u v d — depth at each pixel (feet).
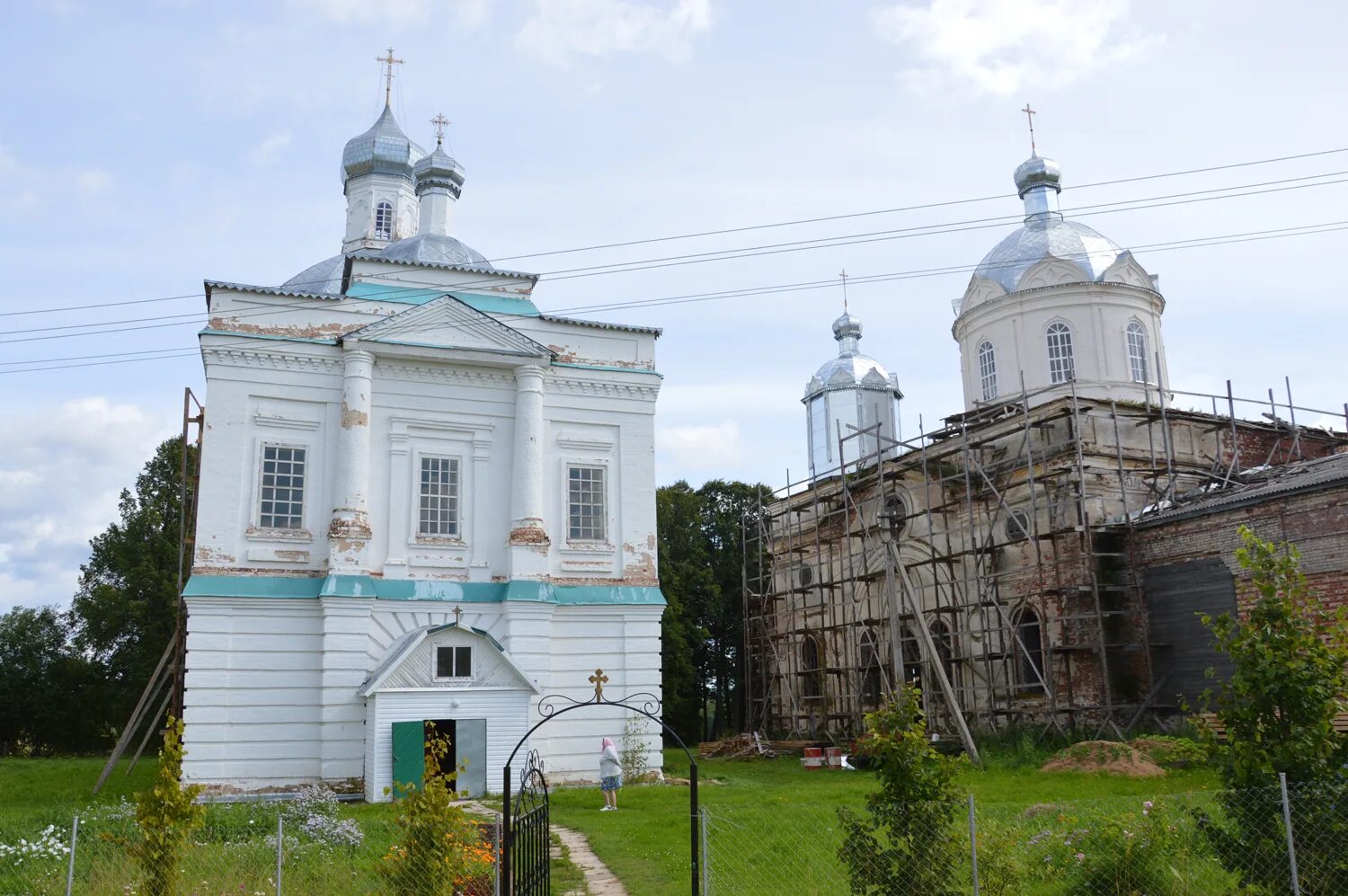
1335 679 38.78
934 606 126.41
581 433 106.22
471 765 88.33
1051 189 146.41
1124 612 100.99
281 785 89.45
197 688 89.20
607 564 103.76
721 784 94.48
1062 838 45.37
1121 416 113.50
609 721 99.40
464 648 90.68
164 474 177.68
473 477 101.55
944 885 36.76
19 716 183.73
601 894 48.44
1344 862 37.01
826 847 53.83
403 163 157.79
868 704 135.95
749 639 159.94
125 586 172.86
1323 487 83.92
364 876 48.42
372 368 99.55
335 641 91.81
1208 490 106.22
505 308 109.81
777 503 161.48
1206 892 40.01
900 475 134.41
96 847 54.95
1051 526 104.58
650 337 111.04
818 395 192.34
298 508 96.32
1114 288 133.39
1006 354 137.28
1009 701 106.63
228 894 44.70
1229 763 39.65
